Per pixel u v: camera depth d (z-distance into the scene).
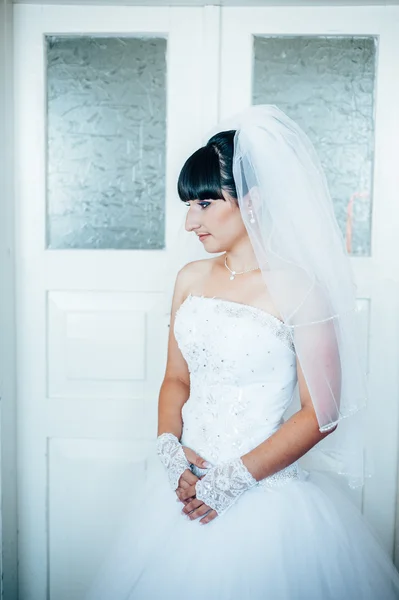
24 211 2.04
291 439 1.43
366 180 2.04
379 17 1.97
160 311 2.06
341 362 1.49
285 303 1.43
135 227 2.08
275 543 1.41
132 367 2.08
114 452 2.10
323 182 1.52
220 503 1.41
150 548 1.53
